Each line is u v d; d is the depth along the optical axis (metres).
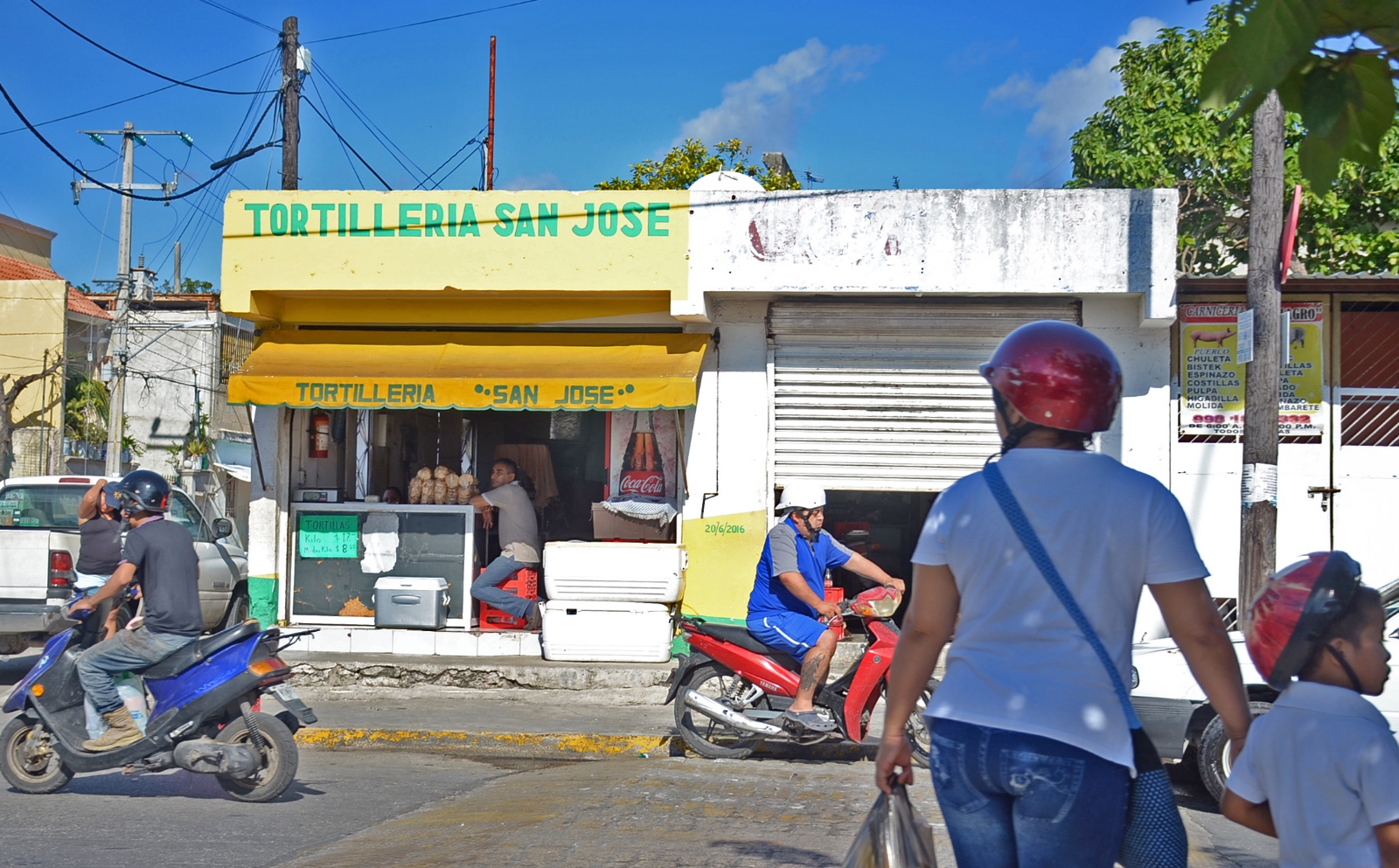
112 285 33.00
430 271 10.96
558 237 10.89
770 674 7.62
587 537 12.10
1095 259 10.52
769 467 11.06
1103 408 2.59
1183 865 2.49
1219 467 10.80
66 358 27.05
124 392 28.80
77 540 11.32
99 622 7.09
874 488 11.03
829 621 7.44
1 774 7.00
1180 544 2.51
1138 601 2.53
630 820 6.07
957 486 2.66
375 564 11.39
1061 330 2.64
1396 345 10.87
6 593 11.17
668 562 10.55
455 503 11.40
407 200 11.00
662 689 10.23
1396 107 2.29
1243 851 5.78
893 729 2.76
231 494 31.22
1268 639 2.62
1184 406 10.83
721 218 10.80
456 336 11.35
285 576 11.47
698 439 11.14
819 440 11.07
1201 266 17.47
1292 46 2.04
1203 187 16.97
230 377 10.80
